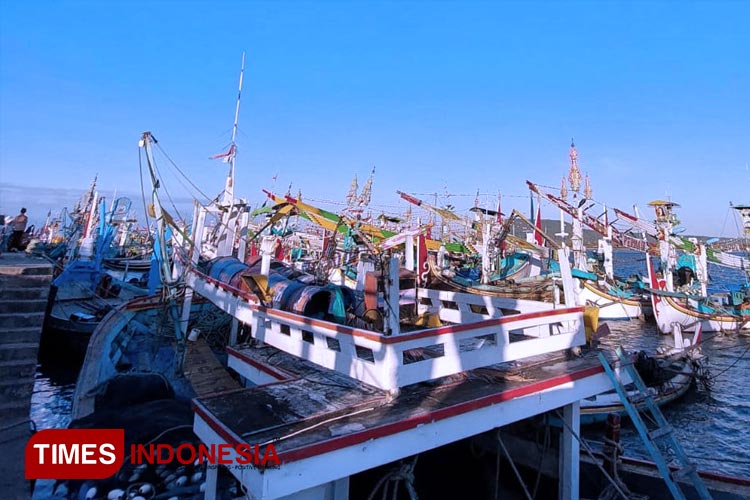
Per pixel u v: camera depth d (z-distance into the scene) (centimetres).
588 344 950
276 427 525
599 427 1706
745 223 3878
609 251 4659
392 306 608
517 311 1062
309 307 864
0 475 750
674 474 698
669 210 4081
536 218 3406
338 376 750
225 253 1552
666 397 1964
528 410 696
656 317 3878
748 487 879
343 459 499
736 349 3391
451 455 1016
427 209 2666
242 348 969
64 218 3759
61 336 1998
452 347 660
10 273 938
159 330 1330
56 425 1479
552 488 863
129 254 4900
